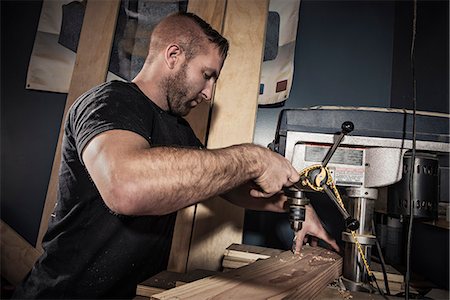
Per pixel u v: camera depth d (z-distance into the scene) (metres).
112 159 0.59
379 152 0.80
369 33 1.70
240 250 1.12
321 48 1.71
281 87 1.62
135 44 1.70
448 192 0.85
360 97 1.66
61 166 0.94
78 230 0.93
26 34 1.84
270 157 0.77
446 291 0.95
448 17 1.12
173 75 1.01
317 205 1.60
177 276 0.89
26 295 0.94
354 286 0.80
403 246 1.21
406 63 1.48
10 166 1.79
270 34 1.66
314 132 0.83
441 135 0.79
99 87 0.84
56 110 1.78
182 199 0.61
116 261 0.97
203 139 1.46
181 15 1.04
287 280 0.66
